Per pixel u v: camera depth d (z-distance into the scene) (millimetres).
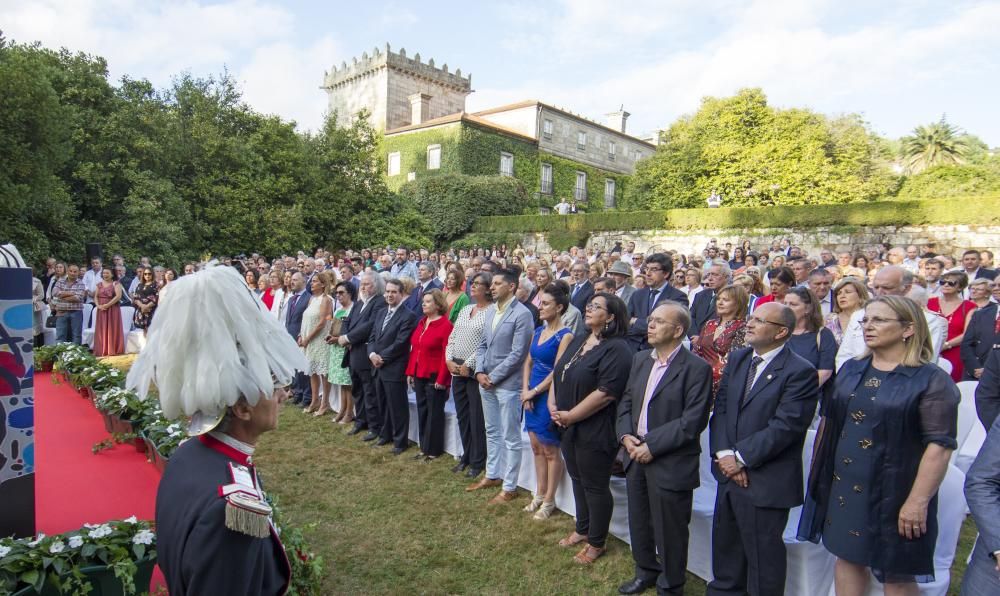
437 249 27984
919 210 17703
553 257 15023
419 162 32219
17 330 3012
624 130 43688
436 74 37906
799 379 2875
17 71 12461
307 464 5316
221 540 1244
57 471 4301
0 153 12469
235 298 1464
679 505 3158
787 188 27906
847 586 2648
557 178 36281
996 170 35938
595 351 3670
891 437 2484
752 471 2883
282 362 1522
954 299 5926
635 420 3377
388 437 5867
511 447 4594
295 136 22906
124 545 2664
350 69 37406
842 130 29609
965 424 4086
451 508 4441
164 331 1421
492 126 32062
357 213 25234
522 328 4641
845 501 2574
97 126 16016
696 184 30234
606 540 3875
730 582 3074
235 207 19422
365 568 3617
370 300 6066
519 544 3918
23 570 2471
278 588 1488
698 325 5852
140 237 16172
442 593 3377
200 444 1457
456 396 5172
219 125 20797
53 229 14656
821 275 5438
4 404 2986
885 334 2549
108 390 5125
